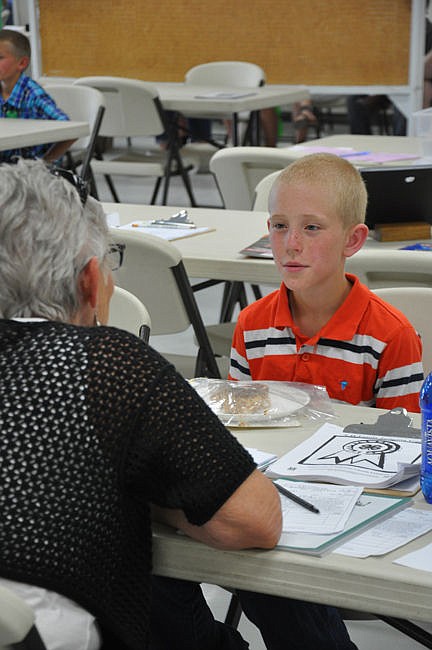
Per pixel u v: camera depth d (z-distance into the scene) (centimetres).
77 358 141
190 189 754
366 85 858
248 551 151
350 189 234
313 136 1196
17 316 150
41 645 129
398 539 153
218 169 504
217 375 343
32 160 162
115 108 713
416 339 242
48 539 135
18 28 970
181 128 739
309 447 190
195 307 330
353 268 296
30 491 135
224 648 200
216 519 146
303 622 196
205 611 196
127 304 252
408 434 195
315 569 146
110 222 384
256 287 488
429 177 365
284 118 1295
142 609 149
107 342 143
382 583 142
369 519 160
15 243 148
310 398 216
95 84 702
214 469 143
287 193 232
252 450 190
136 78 927
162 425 141
